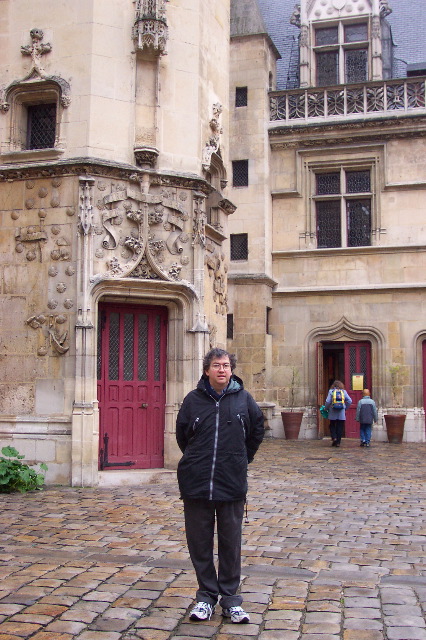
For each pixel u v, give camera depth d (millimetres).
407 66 20750
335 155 19766
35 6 11398
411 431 18469
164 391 11664
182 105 11742
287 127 19812
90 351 10617
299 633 4555
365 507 8922
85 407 10469
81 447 10398
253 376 18906
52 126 11562
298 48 21641
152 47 11266
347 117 19531
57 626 4656
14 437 10711
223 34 13602
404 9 22203
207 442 4887
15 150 11312
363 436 16953
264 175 19531
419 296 18766
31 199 11078
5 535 7234
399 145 19312
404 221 19109
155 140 11414
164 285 11250
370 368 19234
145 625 4688
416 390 18656
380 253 19141
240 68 20016
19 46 11422
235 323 19125
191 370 11484
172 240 11422
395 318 18906
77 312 10617
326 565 6164
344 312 19281
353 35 21000
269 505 9023
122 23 11352
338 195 19734
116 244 10969
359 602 5152
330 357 20375
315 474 11945
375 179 19453
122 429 11305
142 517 8195
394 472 12250
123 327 11484
